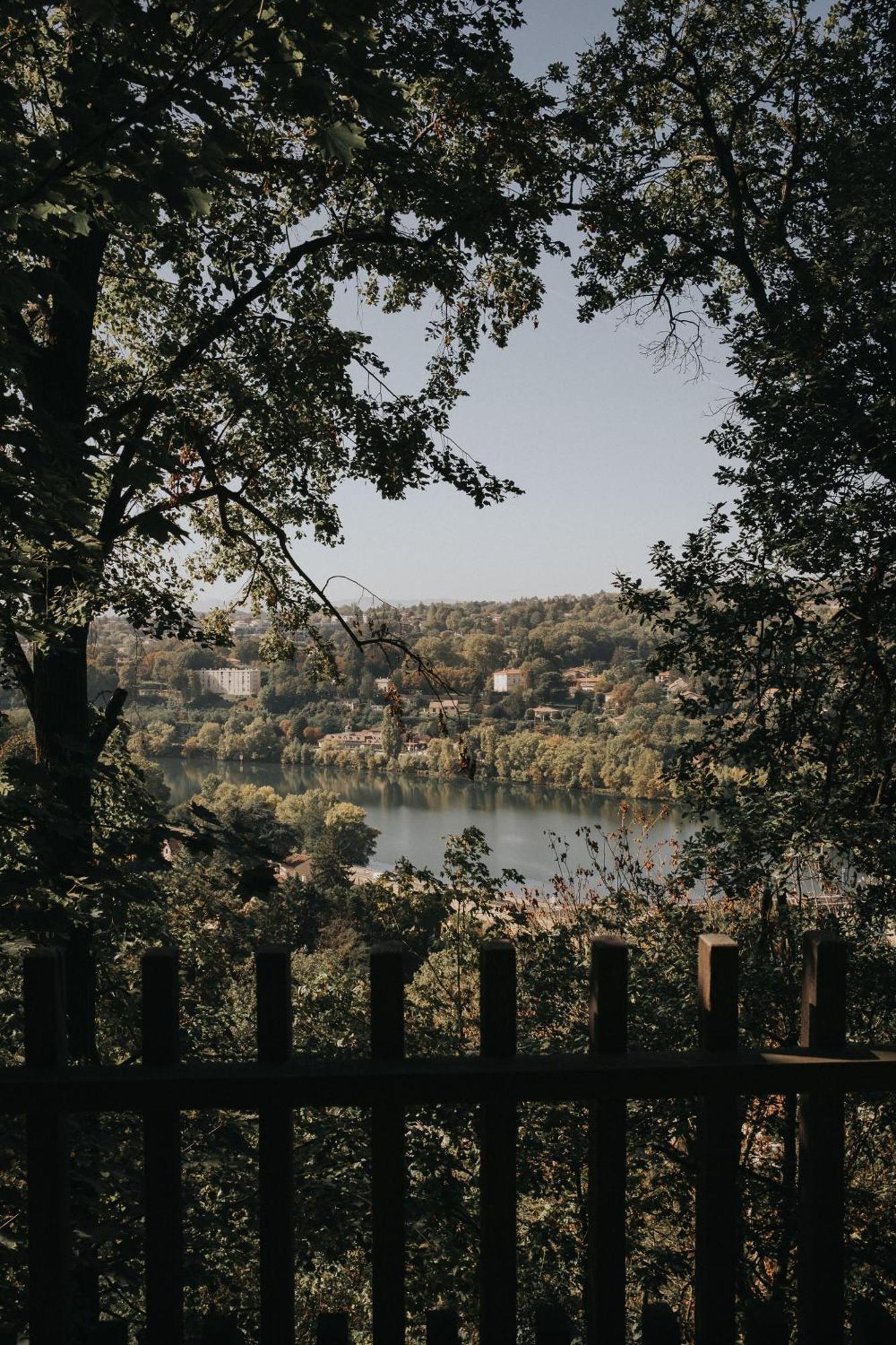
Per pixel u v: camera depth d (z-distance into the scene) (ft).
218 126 11.51
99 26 14.67
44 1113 4.95
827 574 27.86
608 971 5.14
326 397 32.12
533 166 32.60
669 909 27.91
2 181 11.86
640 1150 25.16
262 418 32.71
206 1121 23.27
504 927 29.37
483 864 29.84
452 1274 25.46
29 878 11.96
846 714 28.68
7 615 23.34
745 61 39.55
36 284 11.95
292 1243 5.10
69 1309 5.15
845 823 25.88
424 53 29.32
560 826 239.71
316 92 11.47
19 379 12.36
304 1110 24.64
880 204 28.50
